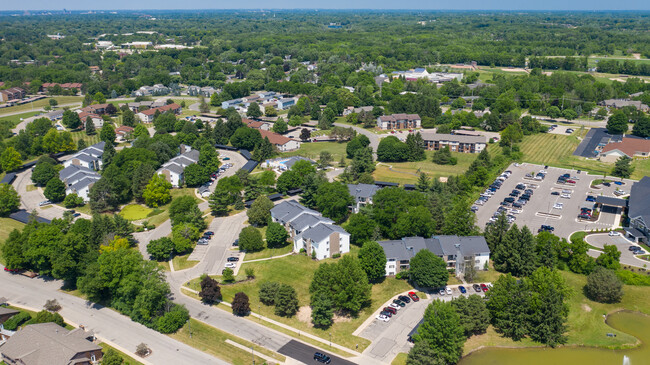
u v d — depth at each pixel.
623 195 196.62
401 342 114.56
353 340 115.81
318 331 119.75
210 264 152.25
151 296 122.12
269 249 159.88
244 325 122.56
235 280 142.00
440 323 107.38
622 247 156.25
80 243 144.62
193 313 127.69
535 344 115.00
